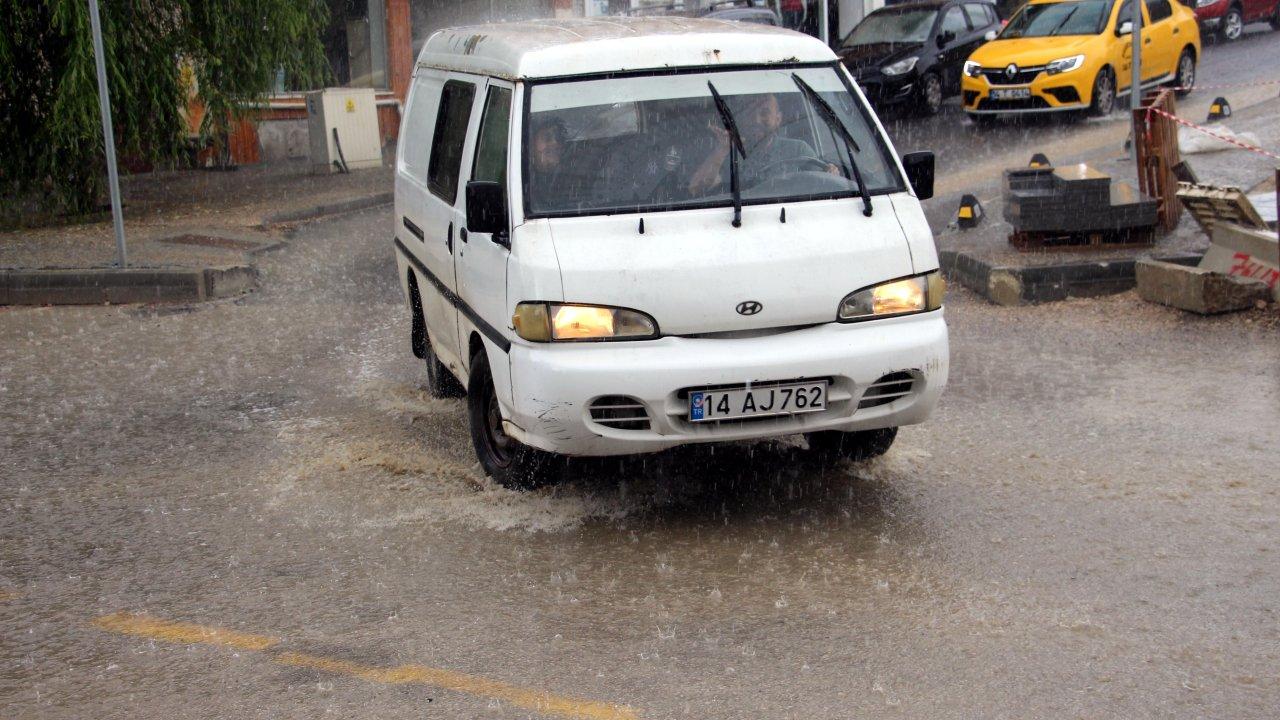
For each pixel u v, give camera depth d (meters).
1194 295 8.93
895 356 5.39
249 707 4.03
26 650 4.52
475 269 6.01
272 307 11.21
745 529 5.52
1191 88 20.55
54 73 15.51
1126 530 5.37
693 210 5.54
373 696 4.07
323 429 7.35
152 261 12.57
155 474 6.61
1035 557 5.11
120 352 9.56
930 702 3.94
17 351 9.66
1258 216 8.98
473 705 3.99
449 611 4.74
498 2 28.09
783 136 5.87
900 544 5.29
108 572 5.27
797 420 5.37
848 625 4.52
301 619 4.71
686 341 5.26
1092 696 3.95
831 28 32.38
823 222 5.53
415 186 7.80
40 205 16.77
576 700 4.01
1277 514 5.48
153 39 16.11
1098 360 8.23
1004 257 10.51
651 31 6.31
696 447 6.68
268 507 6.03
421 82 8.34
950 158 17.28
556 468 5.87
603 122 5.82
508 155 5.72
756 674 4.15
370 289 11.98
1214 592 4.71
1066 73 18.55
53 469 6.74
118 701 4.10
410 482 6.30
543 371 5.24
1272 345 8.21
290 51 17.95
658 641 4.43
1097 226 10.45
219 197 18.42
